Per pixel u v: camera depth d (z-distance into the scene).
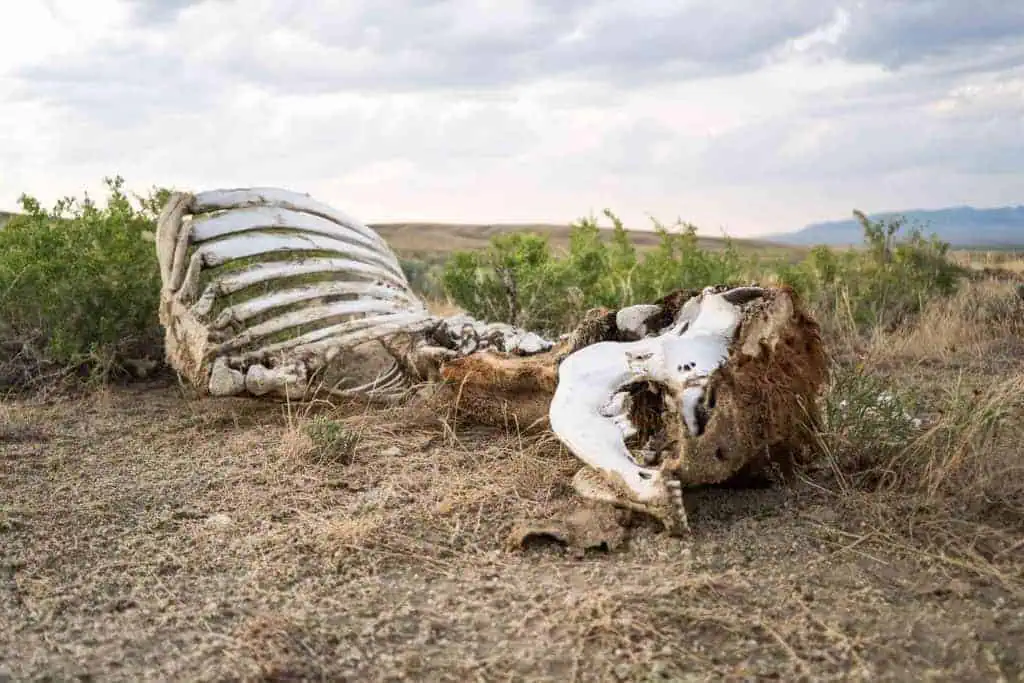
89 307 7.64
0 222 8.31
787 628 3.27
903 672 3.01
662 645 3.20
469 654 3.23
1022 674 2.97
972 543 3.88
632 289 9.56
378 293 7.02
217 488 4.92
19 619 3.52
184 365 6.64
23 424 6.03
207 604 3.61
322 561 3.96
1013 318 10.16
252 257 7.65
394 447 5.58
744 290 4.59
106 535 4.29
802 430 4.60
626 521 4.24
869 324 10.27
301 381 6.25
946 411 5.13
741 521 4.22
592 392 4.59
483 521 4.39
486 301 9.48
